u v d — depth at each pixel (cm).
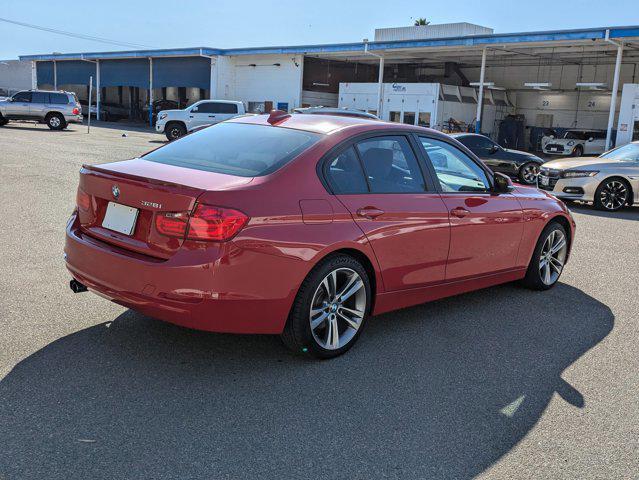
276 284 342
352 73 3816
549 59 3309
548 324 480
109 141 2314
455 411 329
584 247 809
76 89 4822
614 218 1126
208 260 321
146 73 4209
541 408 337
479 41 2645
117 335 405
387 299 417
